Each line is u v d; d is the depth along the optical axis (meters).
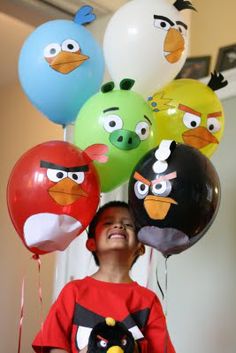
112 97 1.19
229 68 1.69
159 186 1.06
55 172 1.08
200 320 1.51
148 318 1.16
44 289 2.89
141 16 1.27
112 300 1.16
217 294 1.49
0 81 3.14
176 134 1.29
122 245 1.20
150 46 1.25
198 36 1.84
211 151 1.33
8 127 3.17
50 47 1.25
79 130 1.21
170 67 1.28
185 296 1.56
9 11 1.79
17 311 2.89
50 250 1.13
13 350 2.86
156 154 1.09
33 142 3.03
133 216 1.12
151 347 1.14
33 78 1.26
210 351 1.47
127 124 1.16
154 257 1.63
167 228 1.07
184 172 1.06
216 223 1.54
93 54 1.28
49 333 1.12
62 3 1.74
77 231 1.11
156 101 1.31
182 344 1.54
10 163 3.09
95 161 1.16
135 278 1.65
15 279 2.93
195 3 1.87
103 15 1.83
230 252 1.49
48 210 1.07
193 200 1.05
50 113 1.32
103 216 1.24
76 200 1.08
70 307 1.14
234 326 1.43
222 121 1.33
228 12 1.77
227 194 1.54
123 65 1.29
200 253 1.56
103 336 1.05
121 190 1.71
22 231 1.11
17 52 2.75
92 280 1.20
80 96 1.28
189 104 1.29
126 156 1.17
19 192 1.09
